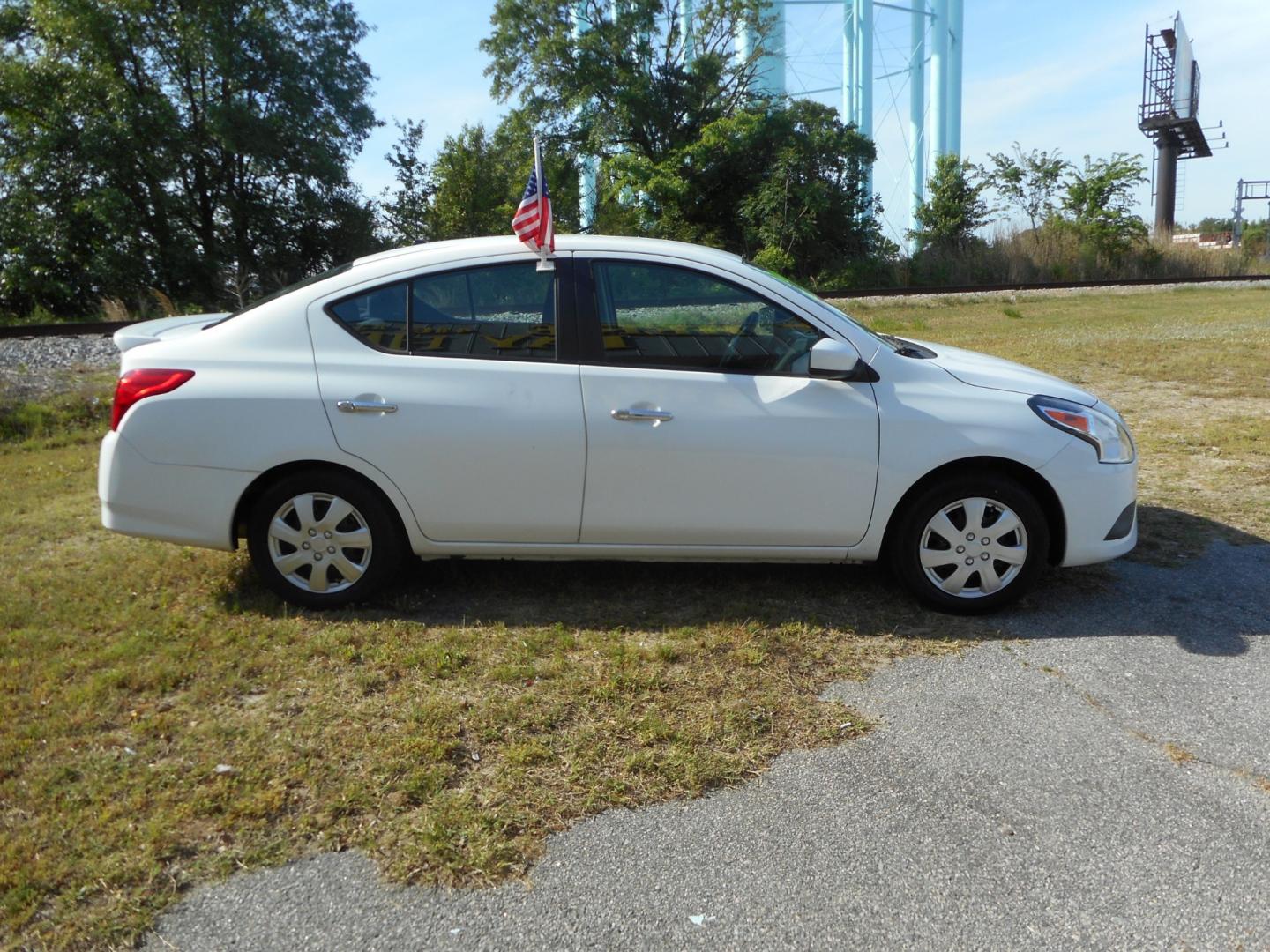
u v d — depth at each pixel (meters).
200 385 4.20
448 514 4.27
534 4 36.31
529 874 2.65
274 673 3.79
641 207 35.94
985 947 2.38
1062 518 4.30
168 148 28.28
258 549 4.32
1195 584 4.71
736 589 4.68
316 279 4.43
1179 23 46.31
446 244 4.43
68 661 3.87
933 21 49.91
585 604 4.50
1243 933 2.41
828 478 4.22
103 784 3.02
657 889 2.58
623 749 3.24
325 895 2.57
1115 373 10.60
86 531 5.80
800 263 34.19
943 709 3.54
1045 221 36.28
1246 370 10.53
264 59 29.70
